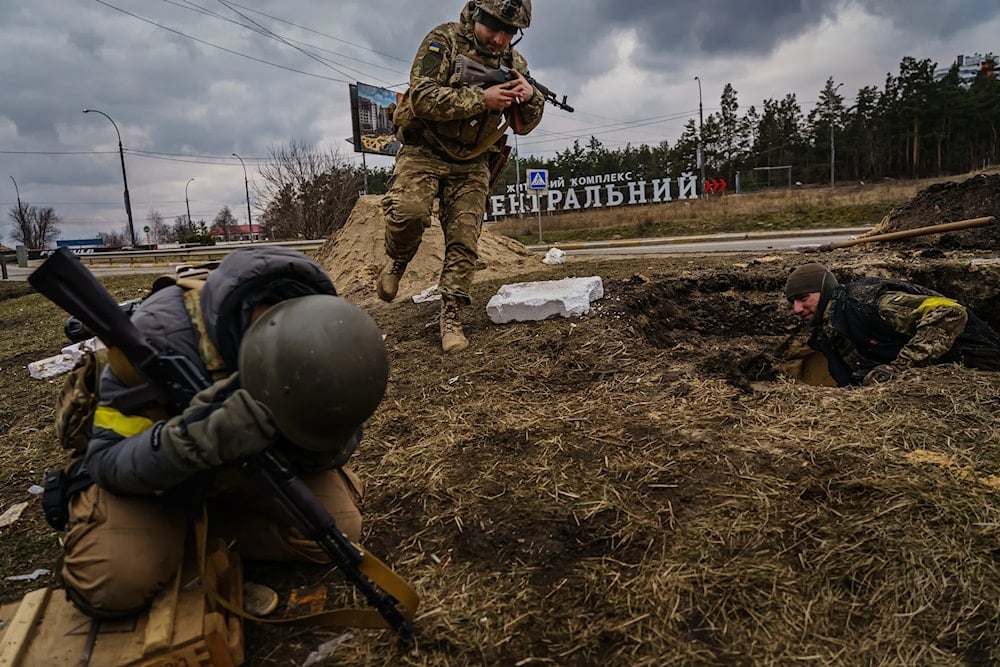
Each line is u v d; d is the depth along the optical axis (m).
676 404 3.34
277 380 1.62
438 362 4.38
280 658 1.95
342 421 1.68
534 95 4.34
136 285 12.16
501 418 3.38
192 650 1.71
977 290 5.96
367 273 7.54
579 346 4.29
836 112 62.72
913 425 2.91
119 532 1.82
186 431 1.61
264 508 2.18
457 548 2.41
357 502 2.40
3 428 4.43
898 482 2.48
